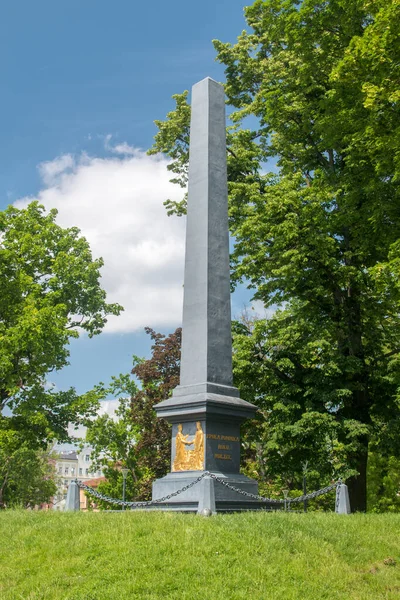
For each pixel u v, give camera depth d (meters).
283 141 26.80
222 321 16.53
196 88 18.73
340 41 23.45
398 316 26.02
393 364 23.72
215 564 9.62
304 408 23.77
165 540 10.35
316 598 9.05
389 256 19.23
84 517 12.20
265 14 24.70
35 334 32.41
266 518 11.92
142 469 44.59
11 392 32.94
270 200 24.14
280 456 24.92
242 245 25.55
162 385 39.72
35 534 11.30
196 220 17.28
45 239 38.38
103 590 8.92
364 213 23.06
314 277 24.08
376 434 23.61
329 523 12.22
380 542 11.43
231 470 15.12
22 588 9.28
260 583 9.22
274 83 27.61
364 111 21.14
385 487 34.97
